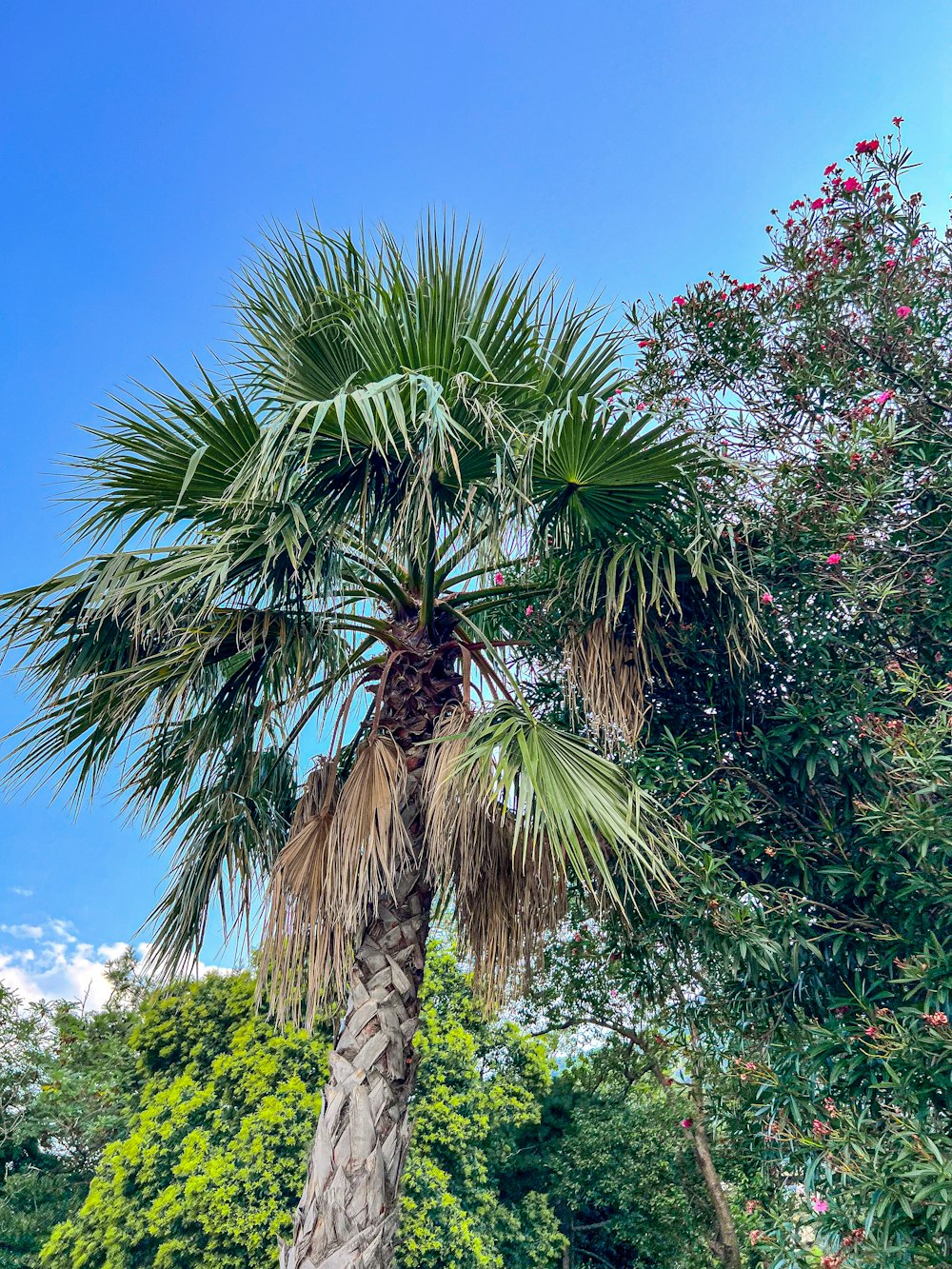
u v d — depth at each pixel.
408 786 3.79
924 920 3.53
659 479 3.79
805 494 4.21
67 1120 13.66
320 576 3.62
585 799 3.42
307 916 3.62
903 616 4.09
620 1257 12.14
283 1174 8.90
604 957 5.67
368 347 3.91
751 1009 4.03
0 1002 13.81
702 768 4.21
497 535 3.69
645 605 4.17
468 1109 10.44
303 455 3.59
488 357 3.88
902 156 4.64
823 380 4.62
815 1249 3.02
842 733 4.01
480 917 4.02
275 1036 9.98
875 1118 3.25
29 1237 12.14
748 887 3.79
